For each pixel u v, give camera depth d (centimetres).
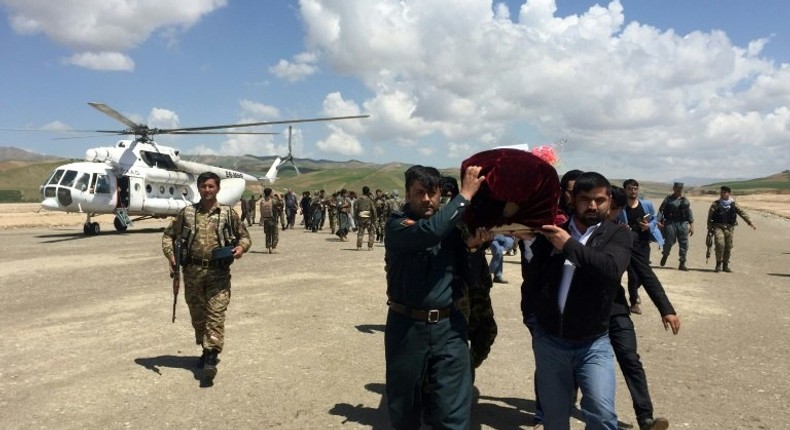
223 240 582
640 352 681
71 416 483
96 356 654
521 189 332
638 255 423
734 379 582
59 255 1642
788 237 2498
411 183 370
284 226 2797
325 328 786
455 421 358
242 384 564
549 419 348
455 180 430
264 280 1195
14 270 1334
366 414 491
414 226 341
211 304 578
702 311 916
